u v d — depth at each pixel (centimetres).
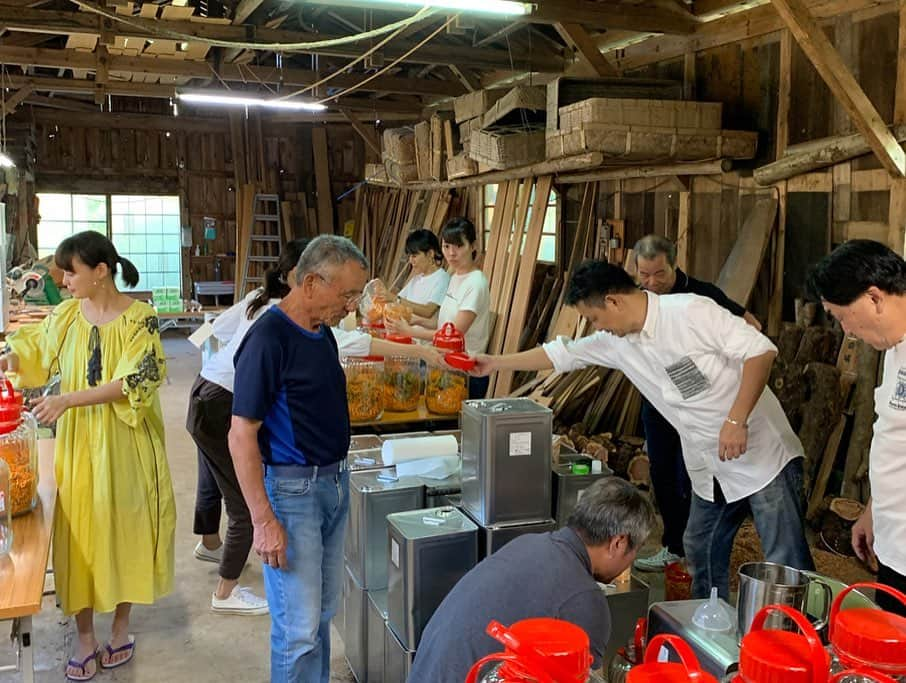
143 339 262
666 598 298
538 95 534
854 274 178
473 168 661
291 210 1149
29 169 1009
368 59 630
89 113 1059
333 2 391
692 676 116
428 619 231
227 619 326
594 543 176
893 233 382
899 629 129
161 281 1142
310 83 791
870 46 401
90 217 1101
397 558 236
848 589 138
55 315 267
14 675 278
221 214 1138
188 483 495
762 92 473
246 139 1120
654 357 257
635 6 518
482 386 389
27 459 223
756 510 260
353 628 278
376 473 282
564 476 261
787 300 454
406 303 423
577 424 501
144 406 261
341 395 226
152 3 562
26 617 184
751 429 254
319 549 223
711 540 278
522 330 595
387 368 355
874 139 361
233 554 325
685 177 524
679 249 532
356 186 1140
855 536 217
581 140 452
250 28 640
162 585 281
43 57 696
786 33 452
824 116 430
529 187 626
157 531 278
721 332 242
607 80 500
